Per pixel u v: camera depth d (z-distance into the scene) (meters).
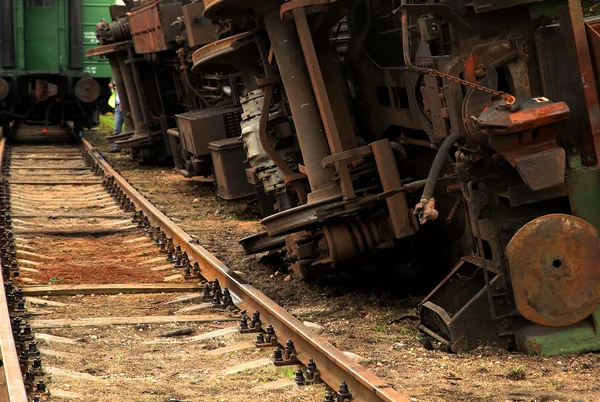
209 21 15.79
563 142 7.37
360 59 10.72
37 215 15.66
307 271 10.20
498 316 7.50
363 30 10.62
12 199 17.34
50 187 19.64
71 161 24.69
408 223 9.12
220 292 10.00
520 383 6.58
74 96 29.73
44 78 29.30
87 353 7.82
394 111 10.11
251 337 8.25
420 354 7.48
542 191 7.25
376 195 9.16
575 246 7.18
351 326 8.60
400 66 10.00
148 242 13.63
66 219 15.55
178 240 12.94
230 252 12.54
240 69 11.40
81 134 30.62
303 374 6.92
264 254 12.05
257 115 11.05
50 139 31.31
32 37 28.84
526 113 6.74
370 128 10.88
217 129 16.53
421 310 8.27
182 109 23.27
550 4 7.35
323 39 10.00
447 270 9.88
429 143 9.41
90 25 29.62
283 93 10.70
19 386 6.21
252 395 6.50
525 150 6.91
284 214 9.23
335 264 9.32
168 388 6.69
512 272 7.18
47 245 13.38
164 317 9.07
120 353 7.82
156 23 19.97
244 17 10.17
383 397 5.78
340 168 9.10
